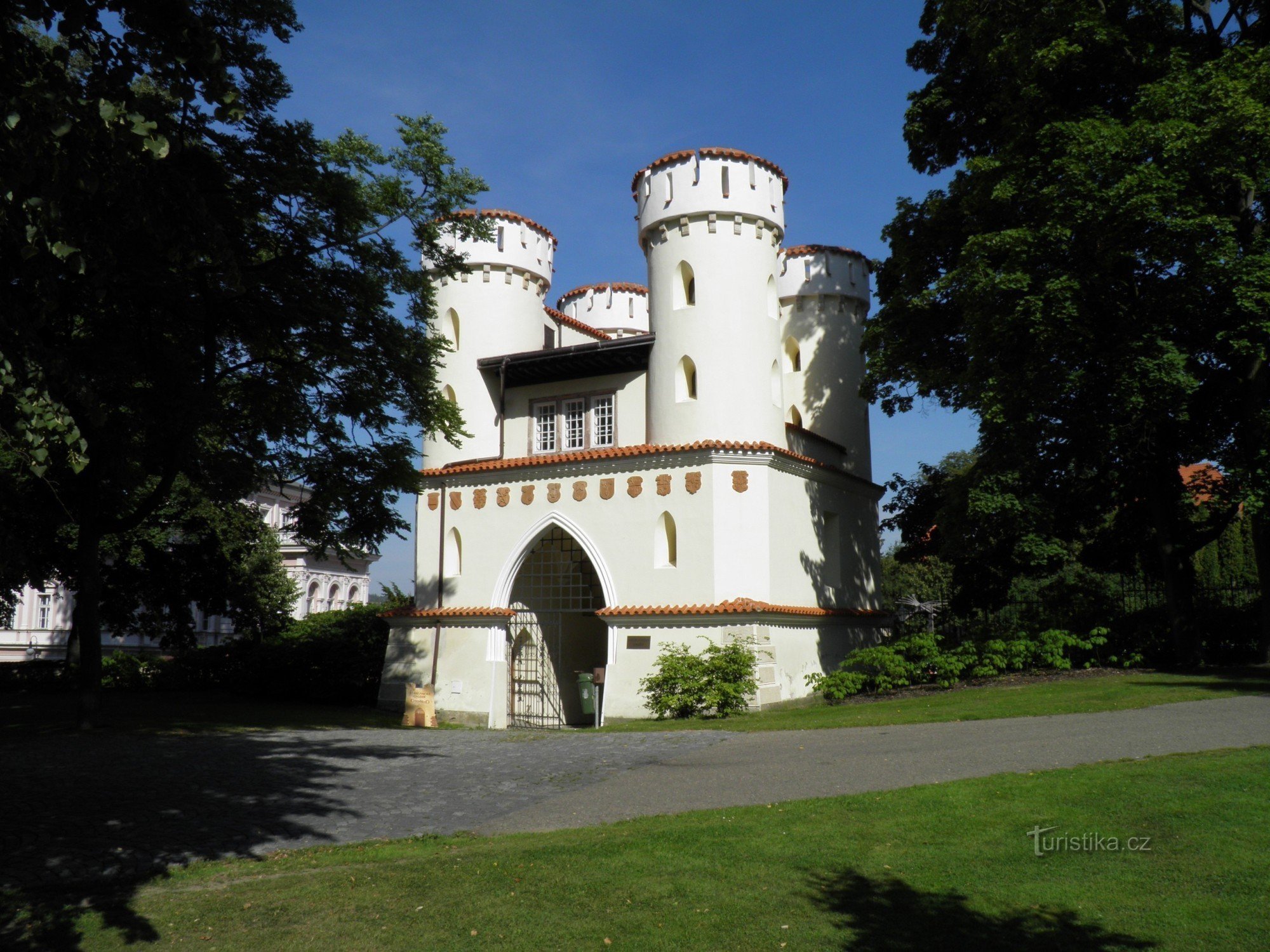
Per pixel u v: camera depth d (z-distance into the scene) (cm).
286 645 3331
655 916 729
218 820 1070
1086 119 2109
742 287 2584
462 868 848
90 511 1938
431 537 2809
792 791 1120
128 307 1627
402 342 2102
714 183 2600
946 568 5466
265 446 2147
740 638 2294
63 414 754
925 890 754
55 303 794
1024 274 2061
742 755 1430
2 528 848
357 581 6438
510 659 2686
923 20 2742
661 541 2472
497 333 2898
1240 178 1952
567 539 2888
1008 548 2678
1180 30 2441
